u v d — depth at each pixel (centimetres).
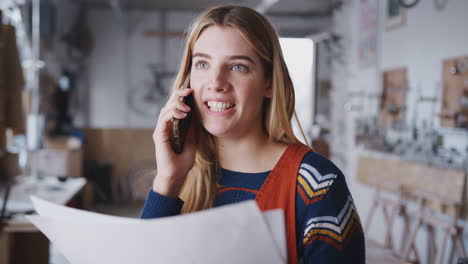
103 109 887
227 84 88
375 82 516
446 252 356
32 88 562
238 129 92
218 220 64
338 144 642
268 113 97
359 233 85
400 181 425
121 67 887
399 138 448
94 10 874
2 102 379
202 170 99
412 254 409
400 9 457
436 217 362
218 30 89
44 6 636
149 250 69
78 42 838
